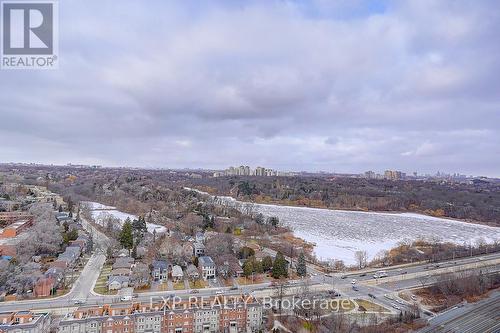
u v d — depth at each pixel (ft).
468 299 538.88
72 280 551.18
